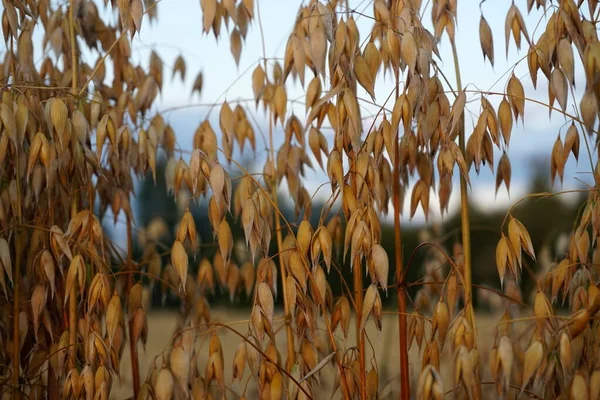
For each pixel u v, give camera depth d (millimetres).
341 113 1145
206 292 1742
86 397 1186
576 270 1246
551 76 1135
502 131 1173
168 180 1630
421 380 1036
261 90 1508
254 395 1489
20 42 1487
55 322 1448
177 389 1262
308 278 1246
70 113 1355
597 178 1138
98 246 1498
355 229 1135
